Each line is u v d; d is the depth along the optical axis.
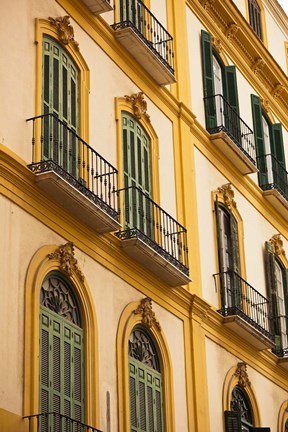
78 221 18.80
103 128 20.66
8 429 15.77
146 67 22.80
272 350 26.25
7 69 18.00
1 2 18.30
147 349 20.53
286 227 29.62
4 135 17.45
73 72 20.16
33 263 17.33
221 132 25.45
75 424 17.42
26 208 17.50
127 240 19.89
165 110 23.66
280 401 26.08
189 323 22.31
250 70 29.80
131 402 19.38
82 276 18.56
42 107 18.72
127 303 19.97
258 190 28.05
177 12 25.64
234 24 28.39
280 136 30.69
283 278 28.45
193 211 23.75
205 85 26.20
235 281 24.69
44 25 19.41
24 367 16.50
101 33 21.44
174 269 21.00
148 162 22.34
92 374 18.23
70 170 19.02
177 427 20.77
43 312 17.41
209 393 22.52
